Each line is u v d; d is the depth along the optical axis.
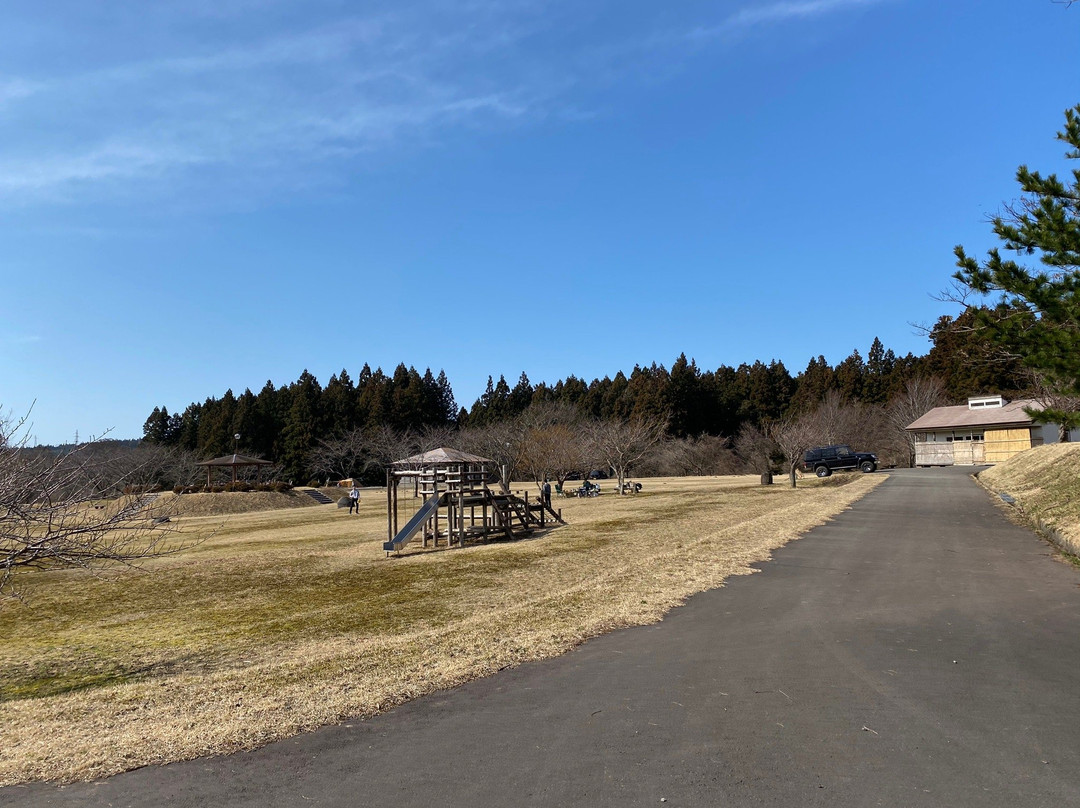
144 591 13.84
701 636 7.69
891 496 25.41
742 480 45.47
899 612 8.65
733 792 4.03
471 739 4.95
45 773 4.62
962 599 9.33
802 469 48.00
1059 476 21.91
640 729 5.04
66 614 12.00
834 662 6.60
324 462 68.75
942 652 6.88
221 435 76.00
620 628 8.14
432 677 6.38
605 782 4.20
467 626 8.38
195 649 8.95
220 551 20.11
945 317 19.50
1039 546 13.82
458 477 19.62
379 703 5.73
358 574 14.60
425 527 19.34
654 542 16.72
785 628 7.96
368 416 76.38
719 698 5.66
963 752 4.52
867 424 61.41
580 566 13.76
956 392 57.41
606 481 56.62
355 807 4.00
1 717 5.95
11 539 6.97
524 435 49.56
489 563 14.95
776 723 5.09
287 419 75.94
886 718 5.14
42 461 7.51
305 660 7.29
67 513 7.80
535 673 6.48
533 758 4.59
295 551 19.41
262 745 4.98
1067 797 3.90
